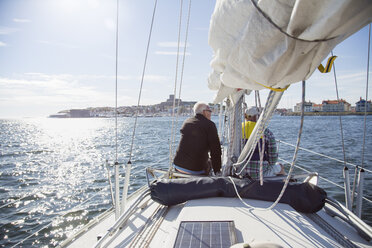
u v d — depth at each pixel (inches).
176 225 57.3
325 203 76.0
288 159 388.2
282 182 72.4
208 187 72.4
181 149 100.1
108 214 92.0
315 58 32.1
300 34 29.1
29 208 268.8
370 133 918.4
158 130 1462.8
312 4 25.9
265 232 54.1
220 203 68.4
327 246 49.5
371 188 230.1
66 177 405.4
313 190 68.9
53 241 198.1
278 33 31.5
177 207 76.9
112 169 434.0
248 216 60.9
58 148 857.5
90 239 75.0
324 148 540.4
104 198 282.8
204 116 103.2
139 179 331.6
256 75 37.3
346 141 664.4
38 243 195.8
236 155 96.0
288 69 33.9
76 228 218.1
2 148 889.5
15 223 232.4
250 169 94.3
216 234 52.3
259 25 32.9
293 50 31.4
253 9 33.2
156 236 61.7
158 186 75.4
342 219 66.1
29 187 354.0
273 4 29.8
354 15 25.1
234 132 96.3
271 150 94.7
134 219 74.7
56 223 227.9
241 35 36.7
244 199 70.7
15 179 405.7
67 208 262.5
